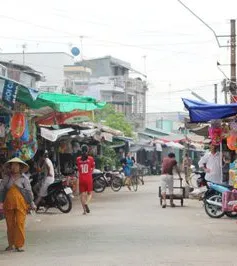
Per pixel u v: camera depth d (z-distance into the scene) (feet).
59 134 67.87
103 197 78.64
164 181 62.64
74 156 88.79
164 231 41.96
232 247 34.55
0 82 38.42
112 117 142.82
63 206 57.77
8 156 52.16
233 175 50.47
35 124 57.67
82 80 163.43
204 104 48.49
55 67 158.92
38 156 69.87
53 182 57.21
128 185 95.20
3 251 33.83
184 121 71.72
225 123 56.54
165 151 195.42
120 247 34.53
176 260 29.78
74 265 28.63
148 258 30.45
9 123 49.19
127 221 48.73
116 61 190.19
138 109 199.21
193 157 186.80
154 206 63.87
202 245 35.35
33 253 32.94
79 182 55.77
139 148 156.66
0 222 49.03
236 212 51.03
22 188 34.50
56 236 40.04
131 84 193.26
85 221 49.08
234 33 93.45
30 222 48.98
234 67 93.66
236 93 90.53
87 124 87.04
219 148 60.08
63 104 53.21
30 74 110.11
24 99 45.01
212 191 52.37
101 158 105.91
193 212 56.70
